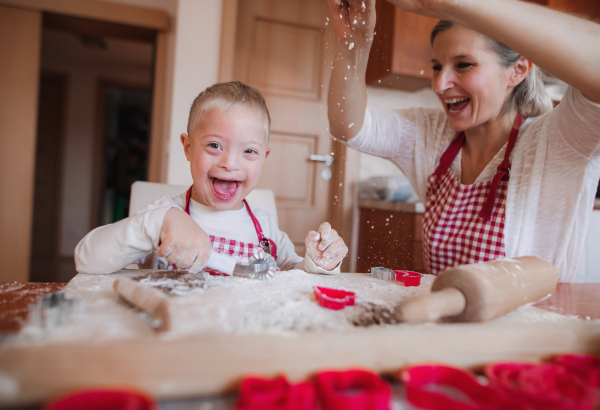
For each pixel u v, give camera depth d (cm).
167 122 263
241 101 79
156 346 28
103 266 61
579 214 89
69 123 490
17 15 258
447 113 96
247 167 80
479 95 86
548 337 37
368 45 92
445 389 31
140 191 108
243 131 77
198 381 28
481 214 92
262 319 42
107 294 49
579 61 57
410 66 212
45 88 486
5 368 26
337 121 107
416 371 31
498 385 28
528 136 91
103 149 507
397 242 197
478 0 56
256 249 84
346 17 90
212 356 29
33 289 55
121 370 27
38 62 263
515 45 58
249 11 221
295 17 227
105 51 459
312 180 238
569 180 86
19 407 26
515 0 58
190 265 56
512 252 92
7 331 36
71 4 259
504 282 43
